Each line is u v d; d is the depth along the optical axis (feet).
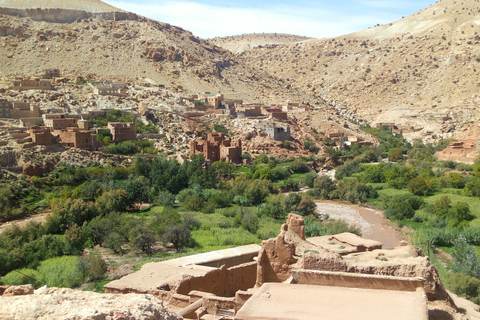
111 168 326.65
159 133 442.50
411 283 61.77
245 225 233.55
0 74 565.12
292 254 84.99
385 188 368.27
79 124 386.11
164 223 199.72
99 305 41.88
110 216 212.23
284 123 531.09
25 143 332.60
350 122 651.66
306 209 293.43
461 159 440.45
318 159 456.86
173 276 102.17
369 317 47.39
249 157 426.51
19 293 51.39
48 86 486.79
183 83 634.02
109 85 540.11
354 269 71.26
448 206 284.41
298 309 49.98
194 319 76.48
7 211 253.24
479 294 130.31
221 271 103.24
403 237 245.04
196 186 313.53
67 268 155.74
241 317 47.88
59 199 269.64
